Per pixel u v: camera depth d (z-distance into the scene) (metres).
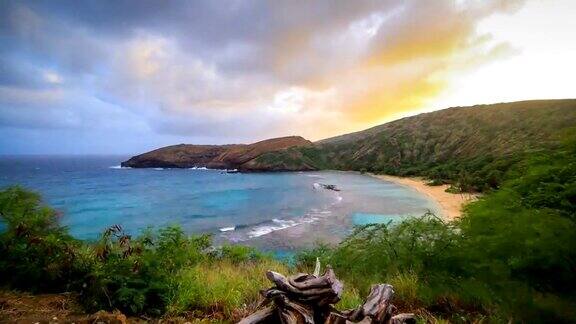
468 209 7.93
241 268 7.69
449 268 6.11
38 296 4.26
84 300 4.06
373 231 7.69
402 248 6.73
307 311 2.87
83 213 41.75
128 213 41.47
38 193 5.95
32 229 5.09
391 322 3.20
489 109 110.06
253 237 25.08
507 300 4.61
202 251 9.45
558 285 5.07
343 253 8.01
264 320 3.02
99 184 81.31
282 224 30.94
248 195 58.34
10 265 4.51
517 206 7.03
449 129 111.50
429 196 48.34
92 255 4.82
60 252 4.69
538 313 4.27
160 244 6.11
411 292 5.36
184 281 4.89
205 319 4.00
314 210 39.44
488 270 5.41
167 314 4.09
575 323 4.10
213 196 57.62
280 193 59.66
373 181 78.75
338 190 60.31
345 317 2.93
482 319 4.30
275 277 3.00
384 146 122.44
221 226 31.55
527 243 5.23
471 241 6.33
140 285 4.30
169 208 45.22
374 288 3.41
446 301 5.01
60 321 3.53
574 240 4.95
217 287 5.00
